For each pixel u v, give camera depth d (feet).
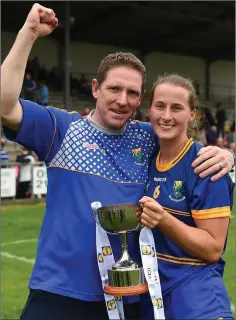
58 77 79.66
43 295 7.14
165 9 69.15
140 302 7.38
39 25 6.81
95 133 7.38
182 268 7.02
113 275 6.73
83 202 7.07
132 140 7.59
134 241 7.31
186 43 89.20
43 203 39.99
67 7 61.62
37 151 7.29
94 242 6.97
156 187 7.22
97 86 7.41
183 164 7.08
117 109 7.13
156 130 7.14
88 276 6.95
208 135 60.54
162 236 7.13
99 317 7.14
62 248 7.03
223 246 6.94
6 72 6.70
